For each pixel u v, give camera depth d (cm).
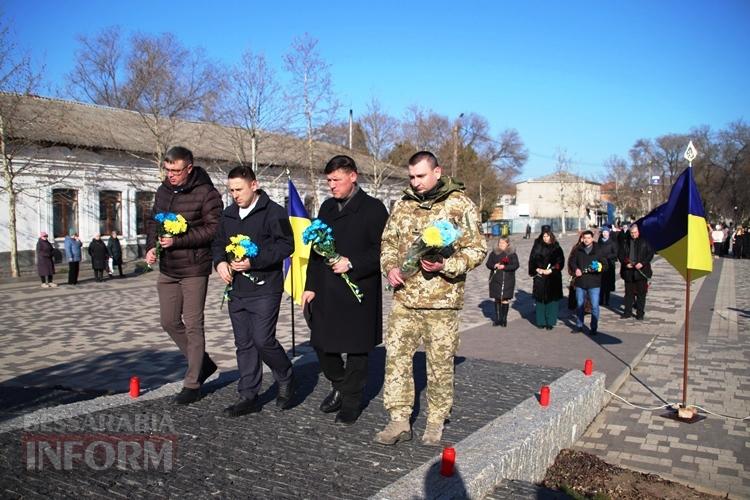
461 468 393
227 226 513
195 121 3369
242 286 499
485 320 1277
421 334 448
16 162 2595
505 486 407
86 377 830
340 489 369
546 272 1150
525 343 1026
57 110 2961
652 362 904
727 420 647
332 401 520
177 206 526
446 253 415
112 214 3045
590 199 9394
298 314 1385
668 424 636
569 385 625
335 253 456
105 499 355
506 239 1198
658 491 483
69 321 1309
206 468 399
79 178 2875
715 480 506
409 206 448
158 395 569
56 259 2797
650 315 1333
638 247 1247
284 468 400
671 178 7956
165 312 537
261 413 516
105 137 2973
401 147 4278
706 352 966
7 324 1271
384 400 452
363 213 476
